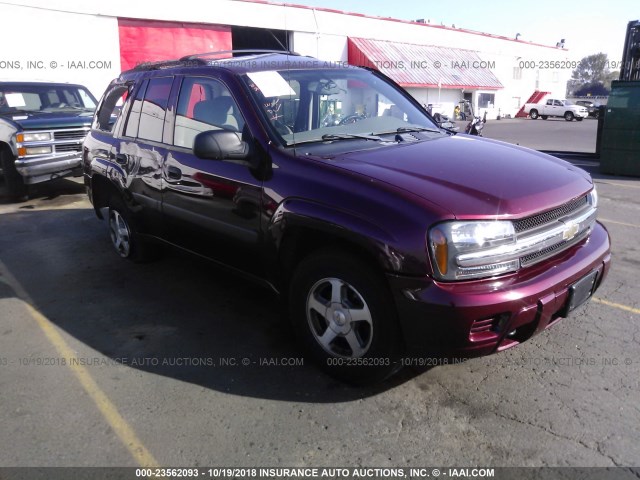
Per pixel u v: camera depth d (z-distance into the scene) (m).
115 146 4.90
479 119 14.70
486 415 2.90
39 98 9.98
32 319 4.24
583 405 2.95
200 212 3.86
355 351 3.05
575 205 3.17
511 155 3.50
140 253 5.15
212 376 3.36
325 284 3.15
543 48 45.69
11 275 5.23
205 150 3.26
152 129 4.45
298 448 2.69
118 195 5.02
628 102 10.37
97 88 18.34
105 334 3.96
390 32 30.05
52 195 9.21
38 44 16.86
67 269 5.36
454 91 36.12
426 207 2.66
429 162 3.17
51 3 16.89
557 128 30.11
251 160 3.43
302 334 3.36
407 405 3.01
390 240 2.67
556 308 2.88
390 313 2.79
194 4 20.08
